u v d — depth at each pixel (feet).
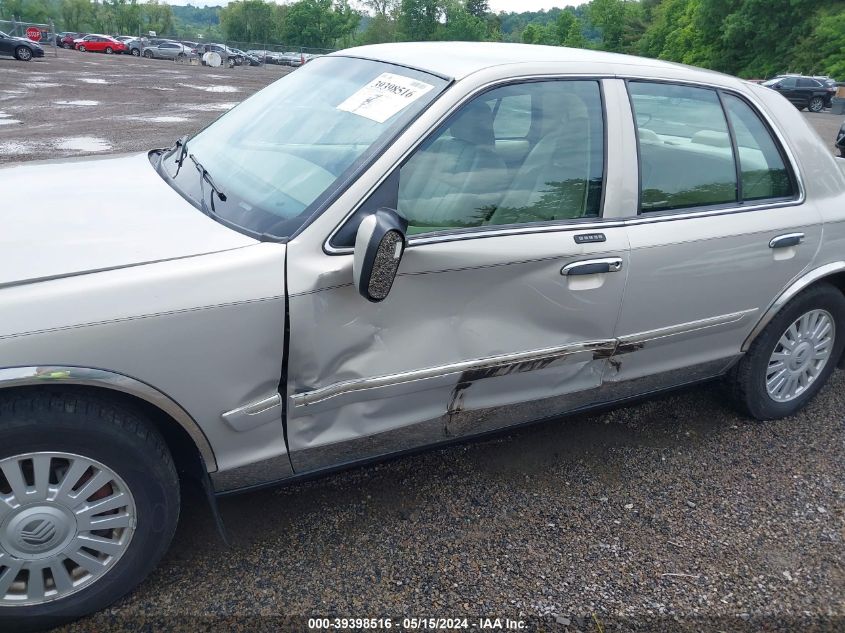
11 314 6.65
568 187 9.59
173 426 8.02
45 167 10.56
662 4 242.58
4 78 68.54
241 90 76.84
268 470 8.45
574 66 9.82
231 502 9.80
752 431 12.69
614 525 10.00
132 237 7.79
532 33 343.67
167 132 39.86
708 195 10.83
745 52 186.80
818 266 11.94
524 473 10.98
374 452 9.14
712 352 11.57
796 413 13.41
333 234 7.95
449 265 8.49
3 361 6.58
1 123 39.52
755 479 11.30
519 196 9.23
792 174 11.69
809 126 12.23
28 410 6.83
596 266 9.50
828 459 12.00
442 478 10.71
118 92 63.46
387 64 9.96
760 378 12.28
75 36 166.71
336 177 8.31
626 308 10.08
